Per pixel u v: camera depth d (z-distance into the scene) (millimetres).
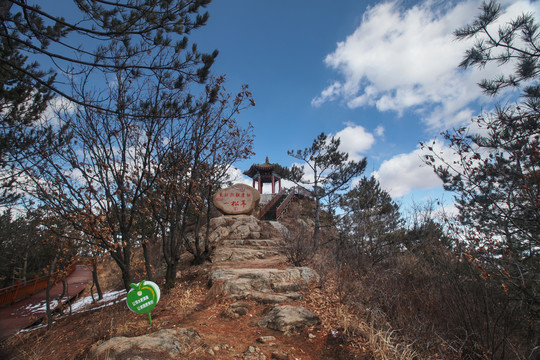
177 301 7195
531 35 5191
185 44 4953
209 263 10961
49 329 7922
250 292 6988
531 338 4723
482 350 4246
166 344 4035
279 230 14578
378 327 4742
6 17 4336
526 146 5117
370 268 7793
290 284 7152
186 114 5875
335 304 6031
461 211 6434
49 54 4211
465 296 4852
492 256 4781
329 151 16438
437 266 5945
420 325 4684
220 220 14445
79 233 9008
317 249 10641
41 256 12477
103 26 4648
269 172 29453
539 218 4871
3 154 6992
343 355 4285
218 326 5422
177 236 9992
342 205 15375
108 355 3738
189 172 9109
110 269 20500
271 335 5020
